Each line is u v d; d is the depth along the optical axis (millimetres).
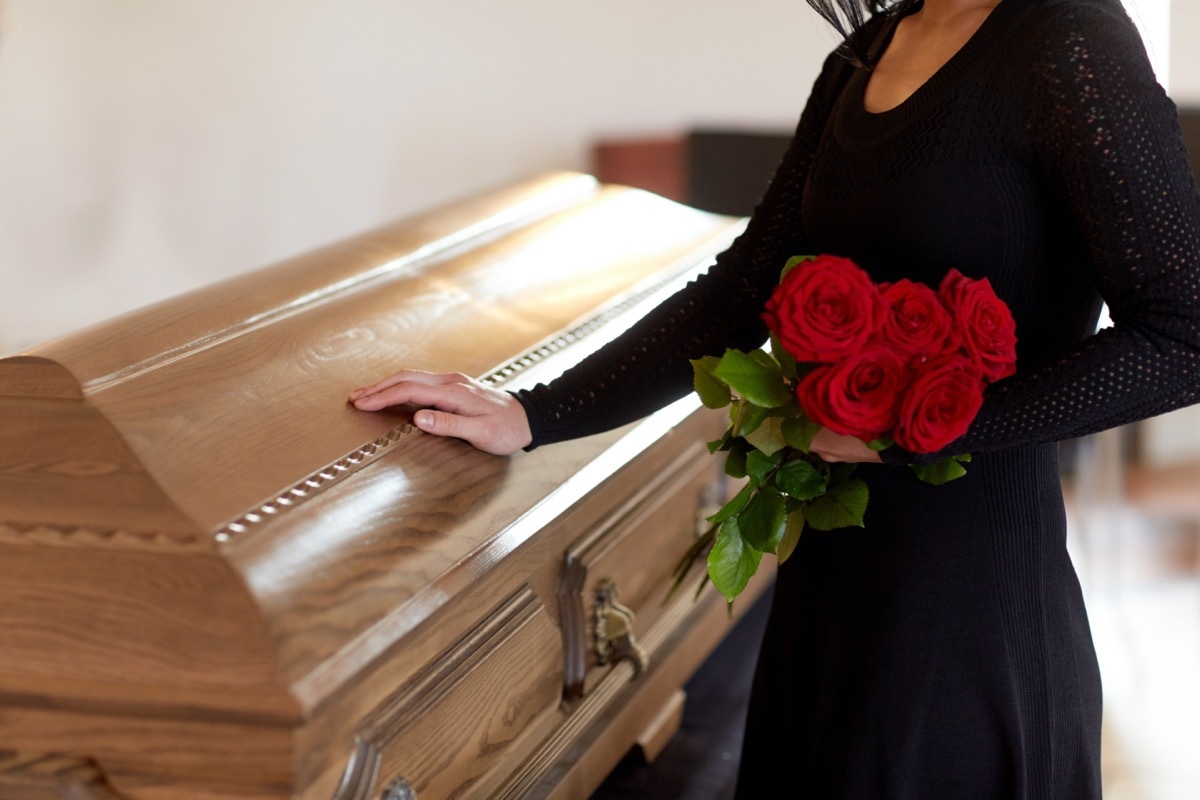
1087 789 1698
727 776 2461
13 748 1290
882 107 1595
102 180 5984
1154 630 3756
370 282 2223
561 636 1942
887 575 1604
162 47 5762
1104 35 1396
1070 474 4211
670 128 5398
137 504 1364
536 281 2498
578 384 1824
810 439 1460
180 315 1821
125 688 1223
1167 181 1382
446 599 1482
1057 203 1473
